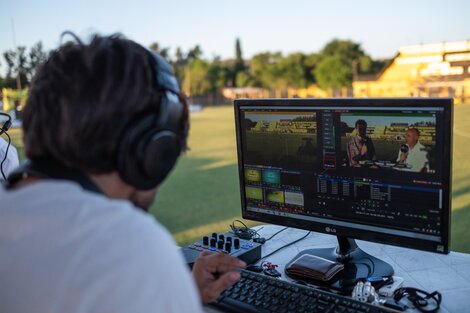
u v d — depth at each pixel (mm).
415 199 1211
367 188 1292
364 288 1176
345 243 1435
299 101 1363
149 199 726
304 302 1109
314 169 1388
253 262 1473
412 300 1148
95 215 545
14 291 525
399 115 1192
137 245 527
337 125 1308
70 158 598
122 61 608
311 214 1430
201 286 1068
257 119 1479
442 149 1142
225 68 46062
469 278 1284
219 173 9789
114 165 627
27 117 615
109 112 586
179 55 47438
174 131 721
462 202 5996
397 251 1496
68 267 513
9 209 562
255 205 1563
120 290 501
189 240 5207
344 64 38000
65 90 587
